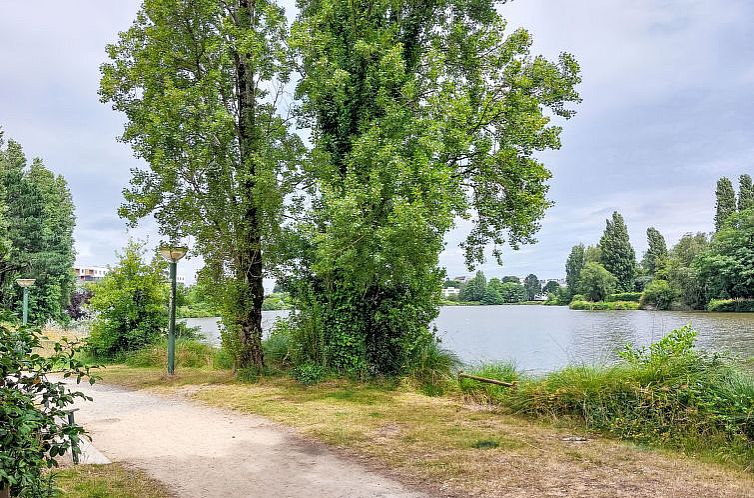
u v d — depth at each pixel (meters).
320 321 14.45
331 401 11.52
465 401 11.52
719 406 8.06
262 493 6.07
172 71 14.03
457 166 14.09
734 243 52.22
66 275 44.09
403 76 13.54
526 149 13.95
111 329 20.69
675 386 8.42
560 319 48.66
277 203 13.97
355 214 11.42
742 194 68.12
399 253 11.56
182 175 13.66
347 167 12.94
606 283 76.38
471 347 22.75
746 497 5.73
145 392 13.38
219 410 10.93
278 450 7.90
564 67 14.47
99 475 6.57
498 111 13.52
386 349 14.31
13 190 41.19
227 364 17.02
